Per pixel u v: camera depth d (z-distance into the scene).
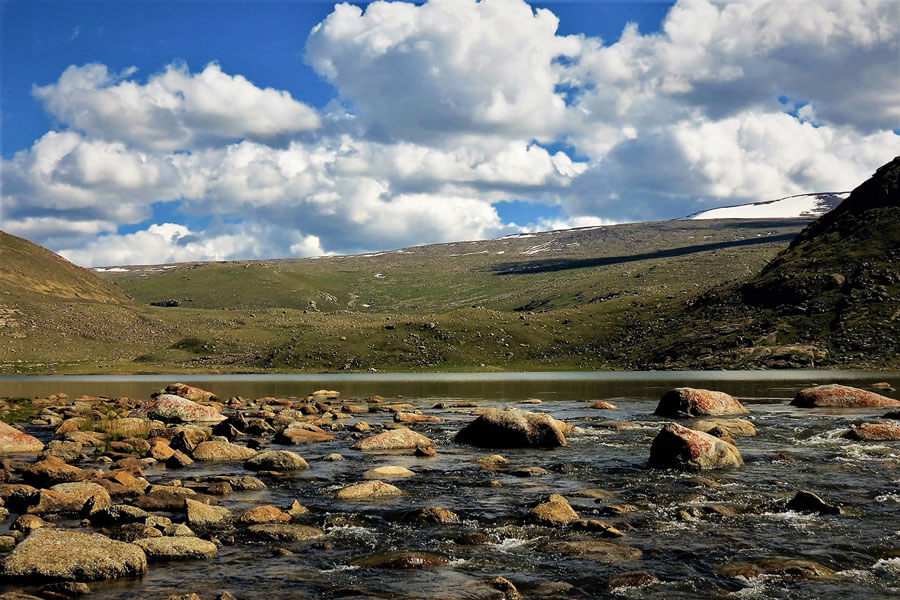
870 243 190.75
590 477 25.97
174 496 21.30
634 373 160.38
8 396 87.06
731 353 165.62
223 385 119.00
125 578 14.75
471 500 22.12
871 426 35.53
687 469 27.25
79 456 31.16
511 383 117.81
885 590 13.86
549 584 14.29
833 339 154.88
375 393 91.06
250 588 14.12
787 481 24.61
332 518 19.72
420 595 13.62
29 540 15.47
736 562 15.54
